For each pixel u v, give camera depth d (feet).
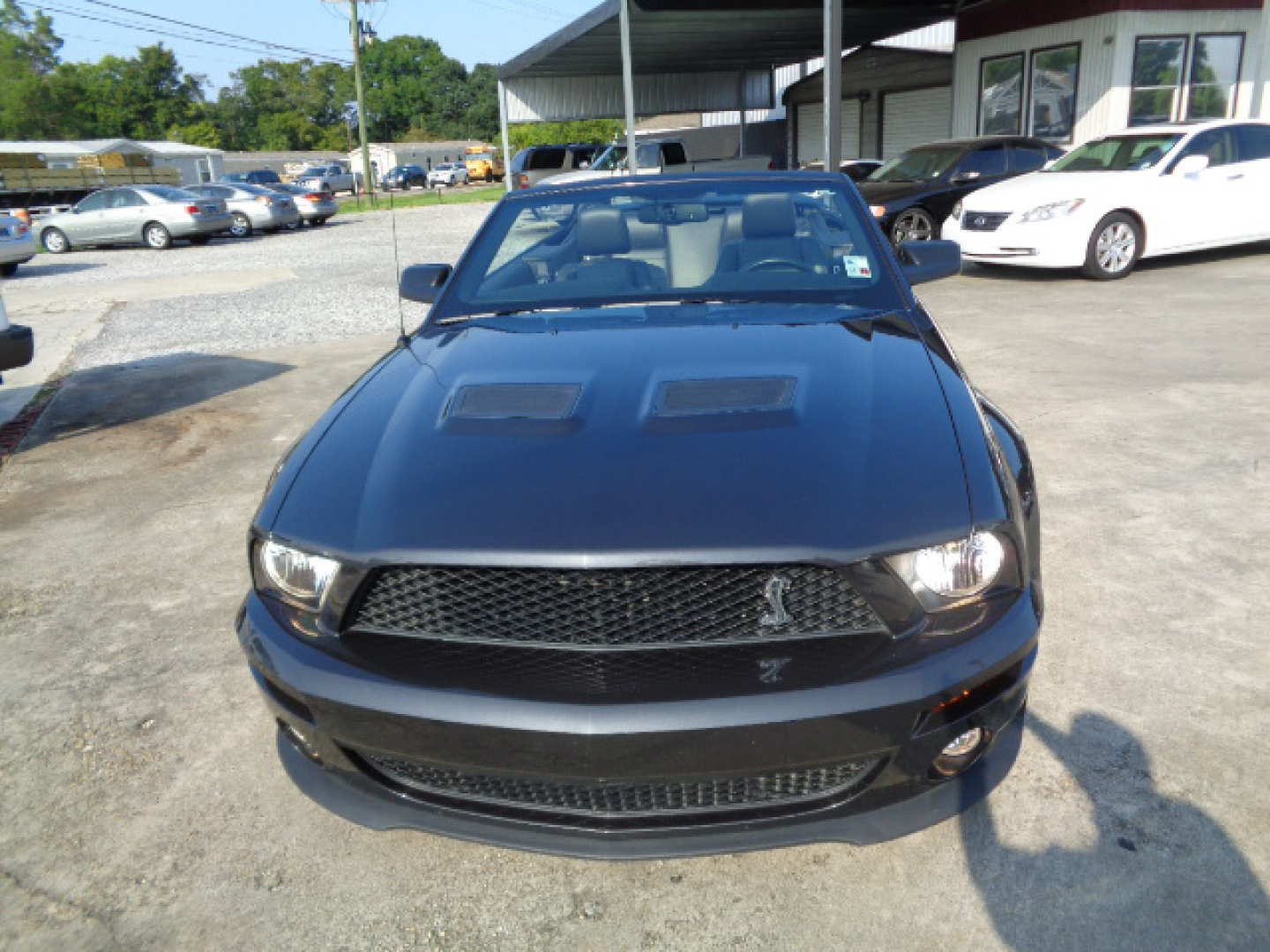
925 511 6.07
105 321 35.22
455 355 8.79
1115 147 32.99
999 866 6.89
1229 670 9.02
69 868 7.34
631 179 11.78
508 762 5.92
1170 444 15.26
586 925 6.66
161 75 316.40
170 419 20.57
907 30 65.57
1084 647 9.53
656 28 58.03
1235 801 7.33
